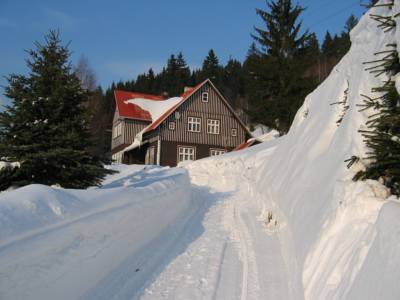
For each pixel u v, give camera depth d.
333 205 5.80
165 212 10.05
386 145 5.45
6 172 11.06
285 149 12.87
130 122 41.16
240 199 15.43
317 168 8.34
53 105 11.61
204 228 10.35
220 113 36.81
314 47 34.00
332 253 4.95
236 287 6.20
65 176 11.53
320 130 10.15
